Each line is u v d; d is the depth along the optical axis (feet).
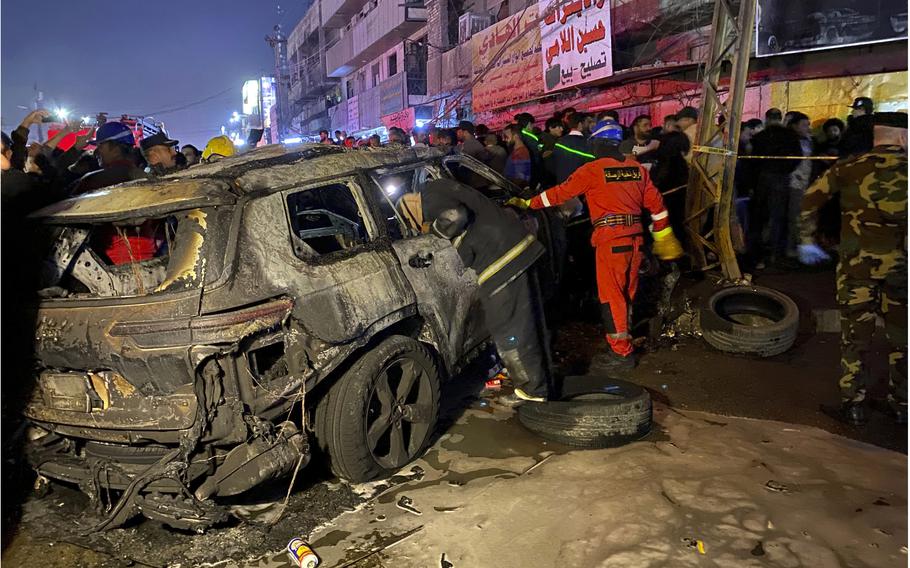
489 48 48.83
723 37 20.21
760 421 13.12
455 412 14.52
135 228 13.00
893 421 12.92
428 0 65.51
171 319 9.53
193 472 9.73
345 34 100.89
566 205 18.65
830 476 10.72
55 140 21.94
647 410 12.61
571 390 13.93
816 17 21.95
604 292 16.03
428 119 64.03
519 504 10.46
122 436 9.86
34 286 11.26
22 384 10.70
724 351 16.96
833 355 16.39
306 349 10.47
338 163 12.50
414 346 12.16
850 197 12.40
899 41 21.49
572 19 36.73
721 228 19.79
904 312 12.41
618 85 36.29
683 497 10.28
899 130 12.07
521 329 12.28
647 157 26.08
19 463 11.18
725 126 19.43
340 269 11.31
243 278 10.02
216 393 9.58
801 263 23.65
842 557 8.70
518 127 25.04
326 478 11.87
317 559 9.32
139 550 9.86
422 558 9.32
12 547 10.07
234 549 9.75
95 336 9.80
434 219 11.71
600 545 9.24
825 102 25.30
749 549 8.95
